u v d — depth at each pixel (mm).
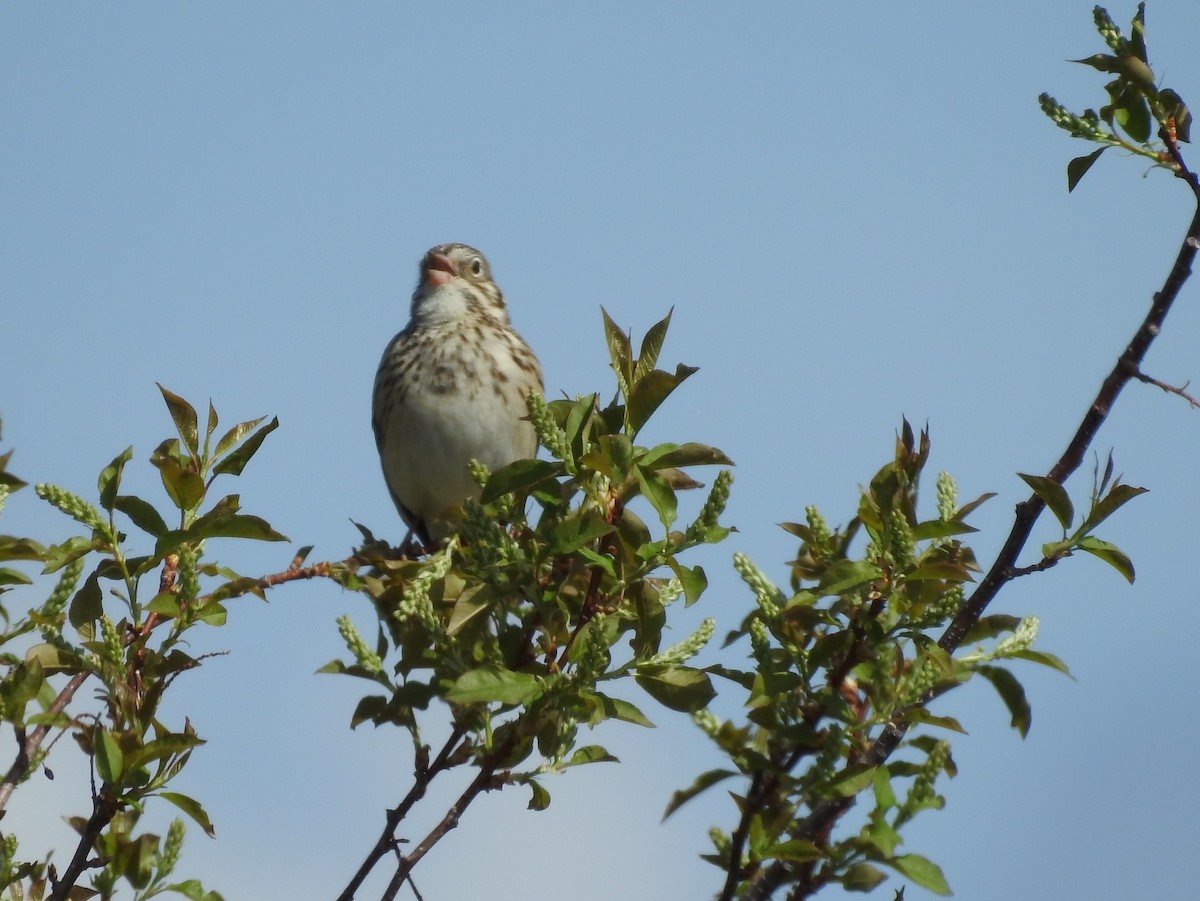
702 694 9133
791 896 8398
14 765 9359
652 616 9578
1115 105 9992
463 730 9805
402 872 9180
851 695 8844
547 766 9539
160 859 9398
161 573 10172
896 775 9117
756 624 8672
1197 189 9719
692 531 9320
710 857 8375
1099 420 9305
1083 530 9219
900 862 8039
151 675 9641
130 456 9836
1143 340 9273
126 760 9164
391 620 10570
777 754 8469
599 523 9273
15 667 9430
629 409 9578
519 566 9539
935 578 8500
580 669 9070
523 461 9477
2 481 9984
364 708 9836
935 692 9008
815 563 9266
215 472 10219
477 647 9820
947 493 9234
